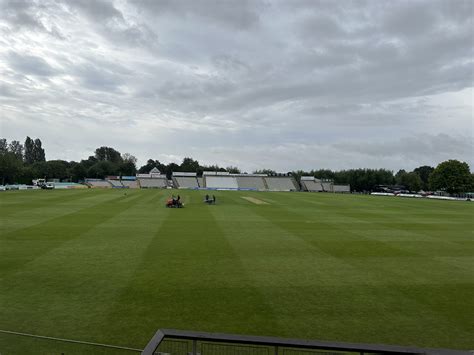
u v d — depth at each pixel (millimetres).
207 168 178750
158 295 12320
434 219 37156
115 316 10492
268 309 11305
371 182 142875
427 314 11156
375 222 33406
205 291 12852
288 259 17922
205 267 16031
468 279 14953
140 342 8945
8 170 96188
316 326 10141
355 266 16812
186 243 21266
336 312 11195
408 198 82625
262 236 24344
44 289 12742
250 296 12453
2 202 45469
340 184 148250
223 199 60125
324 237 24531
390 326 10250
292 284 13891
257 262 17172
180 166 175250
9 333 8961
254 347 8633
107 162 162375
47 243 20547
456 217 39688
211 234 24562
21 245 19969
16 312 10695
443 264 17469
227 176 128750
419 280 14734
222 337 6125
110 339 9086
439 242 23406
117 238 22391
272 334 9547
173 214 35969
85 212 35688
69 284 13312
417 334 9781
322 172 165250
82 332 9445
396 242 23141
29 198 52406
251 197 68000
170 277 14406
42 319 10219
